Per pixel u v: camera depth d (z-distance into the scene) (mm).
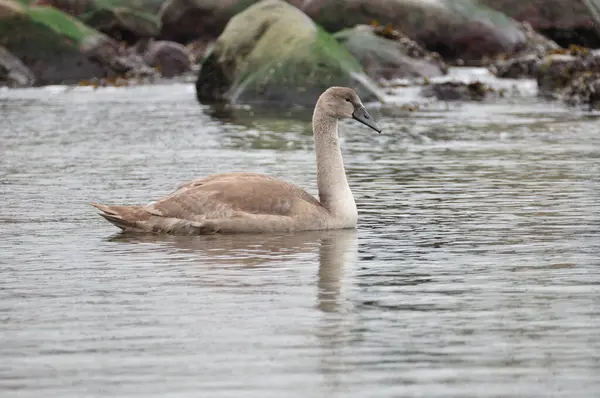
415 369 9727
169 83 42000
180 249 14555
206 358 10023
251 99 35219
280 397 9070
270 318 11266
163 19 51062
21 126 28797
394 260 13867
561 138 26234
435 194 18734
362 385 9336
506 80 41750
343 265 13602
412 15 47406
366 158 23234
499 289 12414
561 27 50844
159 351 10242
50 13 44344
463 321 11156
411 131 27922
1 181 20219
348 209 15930
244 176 16094
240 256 14102
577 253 14195
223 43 36750
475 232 15586
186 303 11859
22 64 42750
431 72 41469
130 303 11898
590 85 34312
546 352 10164
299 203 15727
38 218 16797
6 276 13172
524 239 15094
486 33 47625
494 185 19594
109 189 19297
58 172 21297
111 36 50844
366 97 34781
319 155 16078
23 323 11180
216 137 26547
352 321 11164
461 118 30797
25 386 9352
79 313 11539
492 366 9789
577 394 9109
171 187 19453
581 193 18672
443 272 13234
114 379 9500
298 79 34906
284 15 36656
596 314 11391
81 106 33906
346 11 47594
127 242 15055
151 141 25891
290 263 13711
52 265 13719
